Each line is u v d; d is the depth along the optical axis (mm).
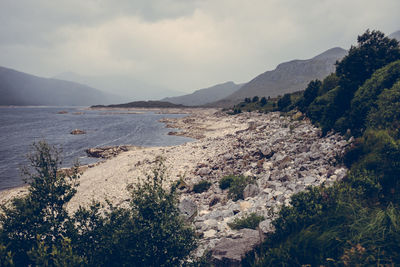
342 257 4031
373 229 4531
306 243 4691
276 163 16844
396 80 12828
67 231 4805
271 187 12211
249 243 6012
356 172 7605
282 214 6121
